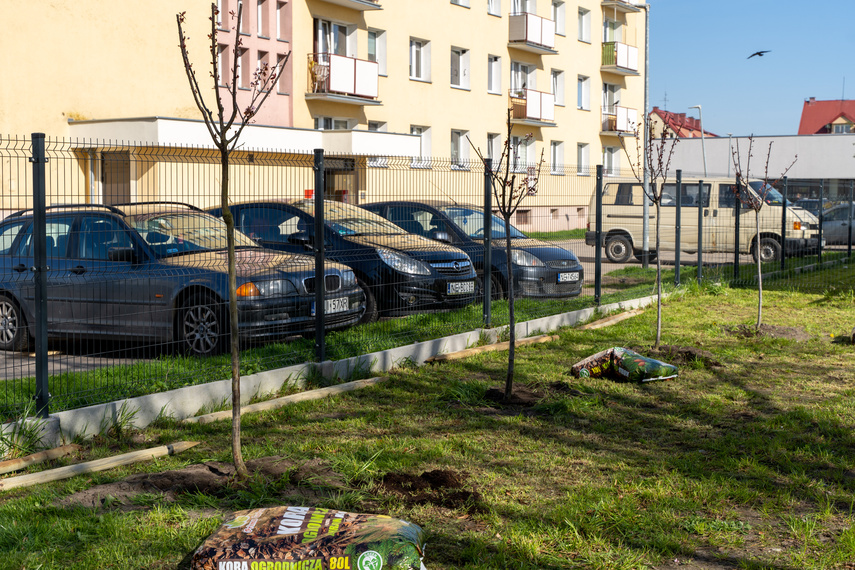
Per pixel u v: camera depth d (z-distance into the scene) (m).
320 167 7.15
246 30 22.53
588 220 12.00
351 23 25.84
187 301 6.74
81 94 19.30
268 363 6.95
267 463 4.79
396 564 3.18
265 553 3.19
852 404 6.35
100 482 4.64
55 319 5.87
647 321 10.79
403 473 4.73
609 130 38.16
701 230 14.46
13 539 3.79
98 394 5.72
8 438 4.95
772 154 44.47
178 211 7.62
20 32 18.09
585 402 6.39
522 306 10.52
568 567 3.58
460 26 29.77
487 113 31.30
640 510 4.21
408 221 10.97
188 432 5.62
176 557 3.65
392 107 27.44
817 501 4.36
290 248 9.09
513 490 4.52
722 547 3.80
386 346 8.05
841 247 19.00
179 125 18.92
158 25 20.67
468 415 6.11
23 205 5.33
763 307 12.20
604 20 38.97
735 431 5.73
